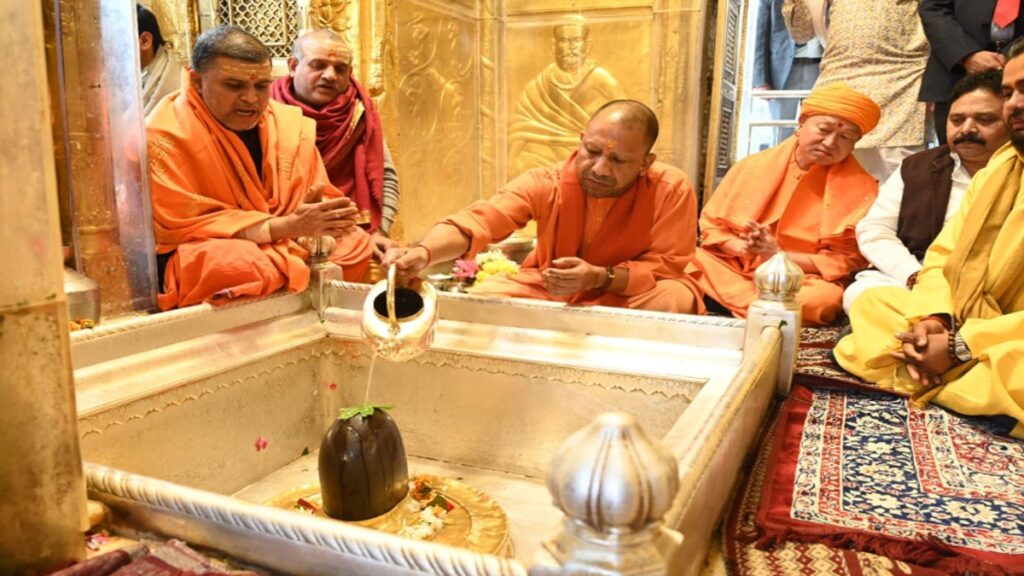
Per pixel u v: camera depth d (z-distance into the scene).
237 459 1.60
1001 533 1.08
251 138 2.60
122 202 2.06
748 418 1.26
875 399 1.75
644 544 0.60
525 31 4.63
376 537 0.71
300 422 1.80
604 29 4.47
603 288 2.20
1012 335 1.66
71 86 1.88
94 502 0.88
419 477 1.45
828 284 2.74
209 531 0.81
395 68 3.70
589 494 0.58
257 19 3.78
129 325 1.42
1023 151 1.84
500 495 1.57
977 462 1.39
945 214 2.47
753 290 2.89
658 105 4.43
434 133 4.25
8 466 0.72
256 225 2.13
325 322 1.90
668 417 1.54
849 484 1.26
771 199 3.06
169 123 2.28
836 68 3.85
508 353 1.68
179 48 3.87
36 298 0.73
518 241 4.26
